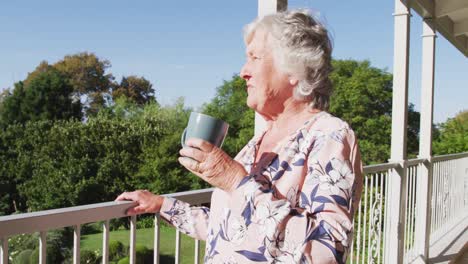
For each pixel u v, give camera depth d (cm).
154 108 1712
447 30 504
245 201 102
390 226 368
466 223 589
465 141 1482
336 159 104
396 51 366
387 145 1474
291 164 110
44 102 1920
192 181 1428
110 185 1477
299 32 114
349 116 1490
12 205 1580
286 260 98
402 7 361
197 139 104
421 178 445
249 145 129
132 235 145
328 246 96
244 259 106
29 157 1581
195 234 146
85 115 2244
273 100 120
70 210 121
